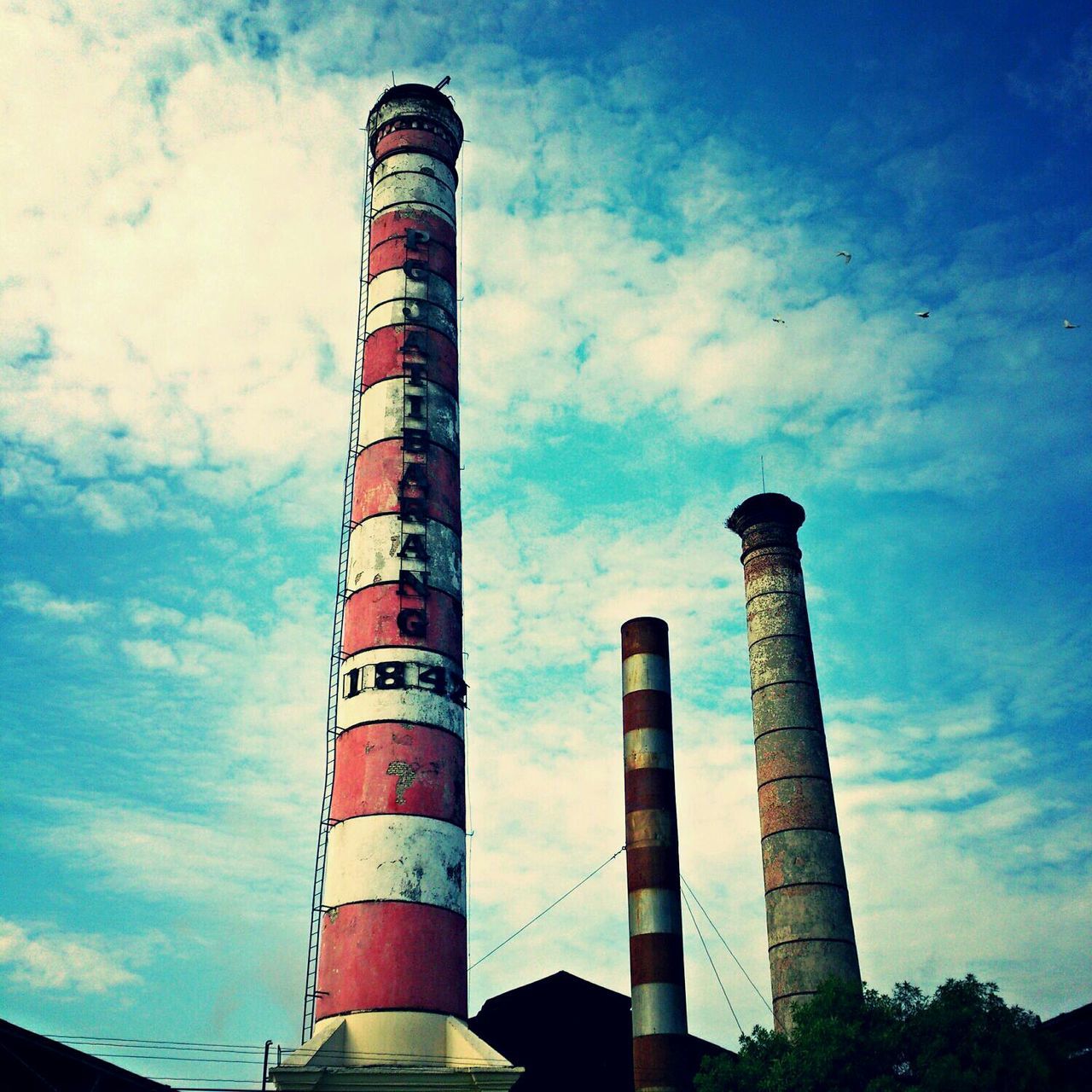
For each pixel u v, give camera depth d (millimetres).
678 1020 41375
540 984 48188
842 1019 33875
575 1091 45250
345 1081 32344
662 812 45406
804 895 49562
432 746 38250
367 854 36062
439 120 50625
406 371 44562
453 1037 34062
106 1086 29312
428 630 40094
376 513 41844
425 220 48188
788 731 53375
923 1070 31500
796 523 60156
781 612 56594
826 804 51969
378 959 34500
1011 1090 30391
